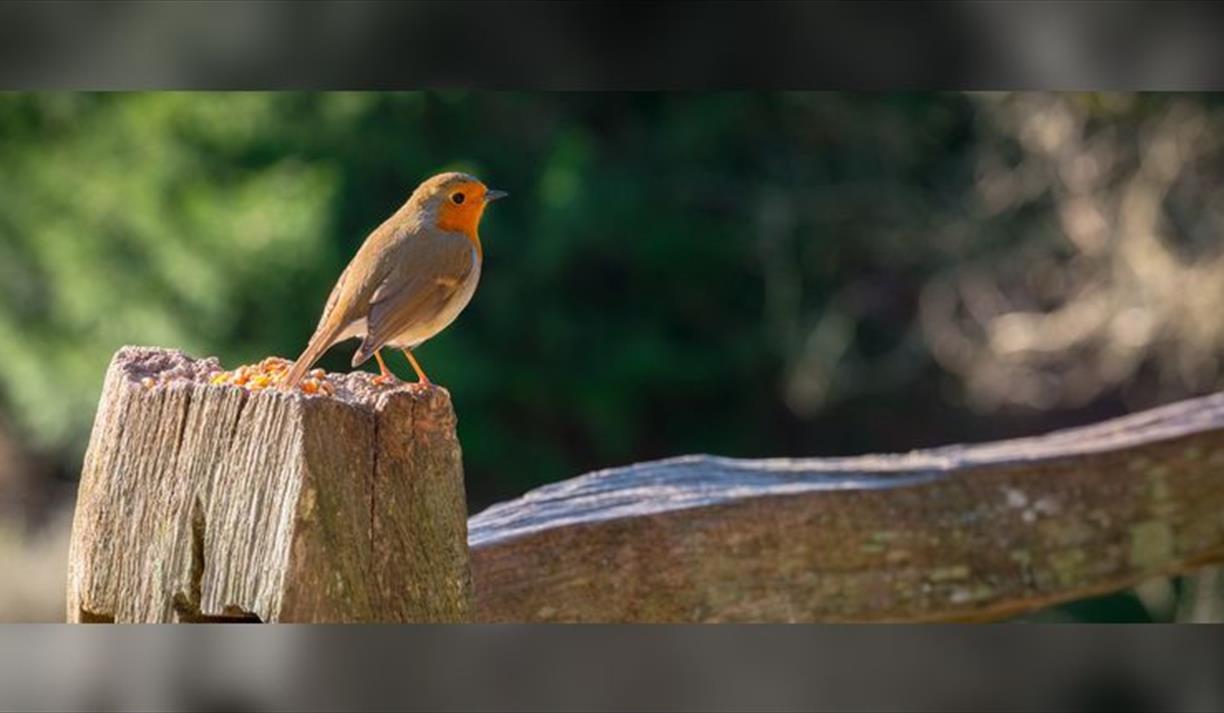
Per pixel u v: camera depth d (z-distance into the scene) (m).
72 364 26.11
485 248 27.53
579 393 28.25
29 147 25.39
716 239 28.34
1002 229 26.41
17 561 25.69
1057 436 6.96
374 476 4.67
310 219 25.27
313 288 25.58
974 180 26.72
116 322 25.72
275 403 4.65
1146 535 6.62
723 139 28.27
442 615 4.75
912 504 6.35
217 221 25.12
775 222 27.88
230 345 25.72
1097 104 22.44
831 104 27.14
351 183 26.23
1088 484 6.58
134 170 25.34
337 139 26.06
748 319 29.08
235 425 4.71
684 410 29.52
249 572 4.62
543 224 27.56
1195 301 22.14
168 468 4.82
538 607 5.82
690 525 6.03
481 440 27.67
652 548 5.98
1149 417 7.02
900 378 28.38
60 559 25.69
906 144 27.23
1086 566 6.54
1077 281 25.38
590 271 28.62
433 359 26.81
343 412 4.65
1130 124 22.73
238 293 25.42
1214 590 21.12
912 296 28.45
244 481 4.67
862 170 27.80
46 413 26.39
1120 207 23.08
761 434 29.55
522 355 28.03
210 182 25.75
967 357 27.05
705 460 6.63
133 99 25.16
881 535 6.29
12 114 25.23
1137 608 22.44
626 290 28.78
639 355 28.38
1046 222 25.72
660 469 6.54
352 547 4.62
